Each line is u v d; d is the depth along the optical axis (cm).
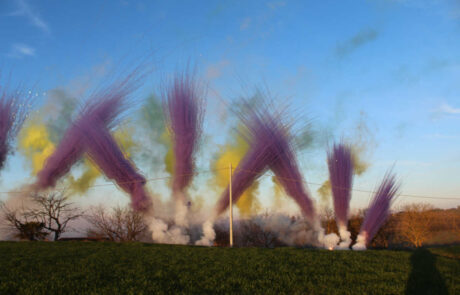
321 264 1681
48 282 1198
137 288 1138
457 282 1349
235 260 1741
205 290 1141
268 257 1866
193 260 1736
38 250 2133
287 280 1296
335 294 1120
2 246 2386
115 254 1952
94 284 1182
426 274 1479
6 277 1272
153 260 1728
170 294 1085
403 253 2195
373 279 1353
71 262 1641
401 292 1167
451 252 2662
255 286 1195
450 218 4812
